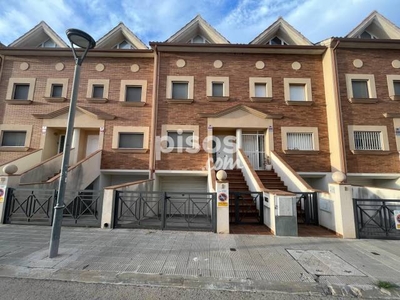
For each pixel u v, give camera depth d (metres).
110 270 3.72
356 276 3.64
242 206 7.74
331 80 10.45
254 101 10.90
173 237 5.54
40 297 3.00
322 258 4.38
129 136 11.09
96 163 10.20
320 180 10.69
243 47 10.95
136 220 6.65
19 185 6.98
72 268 3.78
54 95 11.45
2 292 3.11
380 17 11.02
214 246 4.95
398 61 10.70
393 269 3.92
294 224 5.90
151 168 10.15
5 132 11.08
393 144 10.10
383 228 5.84
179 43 10.84
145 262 4.05
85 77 11.45
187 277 3.53
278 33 11.94
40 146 10.77
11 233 5.68
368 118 10.26
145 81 11.41
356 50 10.75
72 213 6.56
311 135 10.73
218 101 10.88
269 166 10.30
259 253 4.59
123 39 12.25
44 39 12.24
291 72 11.14
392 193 7.41
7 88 11.32
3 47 11.27
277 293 3.23
